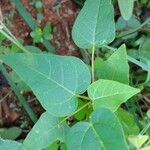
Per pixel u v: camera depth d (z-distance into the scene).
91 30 0.26
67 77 0.23
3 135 0.31
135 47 0.33
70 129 0.23
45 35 0.32
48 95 0.23
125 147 0.21
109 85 0.23
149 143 0.26
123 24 0.33
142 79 0.32
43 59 0.23
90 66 0.30
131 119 0.26
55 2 0.33
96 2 0.25
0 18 0.32
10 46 0.31
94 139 0.22
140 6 0.35
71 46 0.33
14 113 0.32
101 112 0.22
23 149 0.23
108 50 0.32
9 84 0.31
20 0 0.32
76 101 0.24
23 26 0.32
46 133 0.24
